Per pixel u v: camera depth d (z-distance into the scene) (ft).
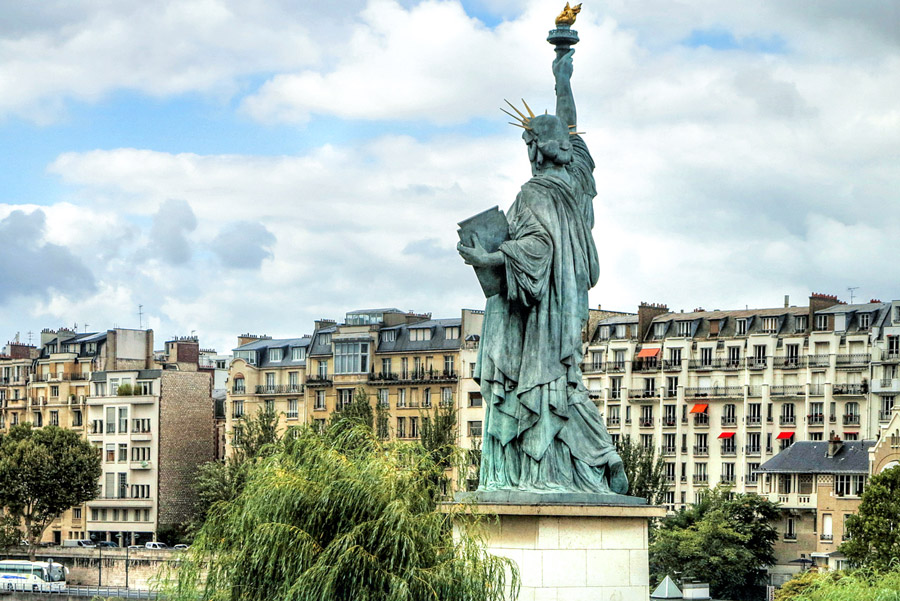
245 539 159.53
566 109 177.17
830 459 509.76
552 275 169.58
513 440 169.27
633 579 164.35
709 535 471.62
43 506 590.96
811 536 510.17
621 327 625.82
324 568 150.10
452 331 625.82
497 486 168.55
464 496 163.53
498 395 169.17
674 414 597.52
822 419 558.15
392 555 151.53
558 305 169.68
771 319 586.45
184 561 166.50
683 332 606.96
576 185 174.91
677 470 593.42
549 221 169.78
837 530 500.74
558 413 167.84
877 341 546.26
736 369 582.76
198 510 613.11
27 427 613.52
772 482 522.88
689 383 594.65
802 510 511.81
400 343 641.81
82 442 608.60
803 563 497.05
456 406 611.88
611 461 169.37
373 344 644.69
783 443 566.36
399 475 159.12
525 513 159.94
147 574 554.46
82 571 572.51
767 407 572.92
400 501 154.30
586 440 170.19
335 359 653.30
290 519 156.97
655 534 483.51
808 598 232.73
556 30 178.50
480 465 172.76
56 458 592.60
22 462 583.99
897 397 539.70
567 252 170.40
